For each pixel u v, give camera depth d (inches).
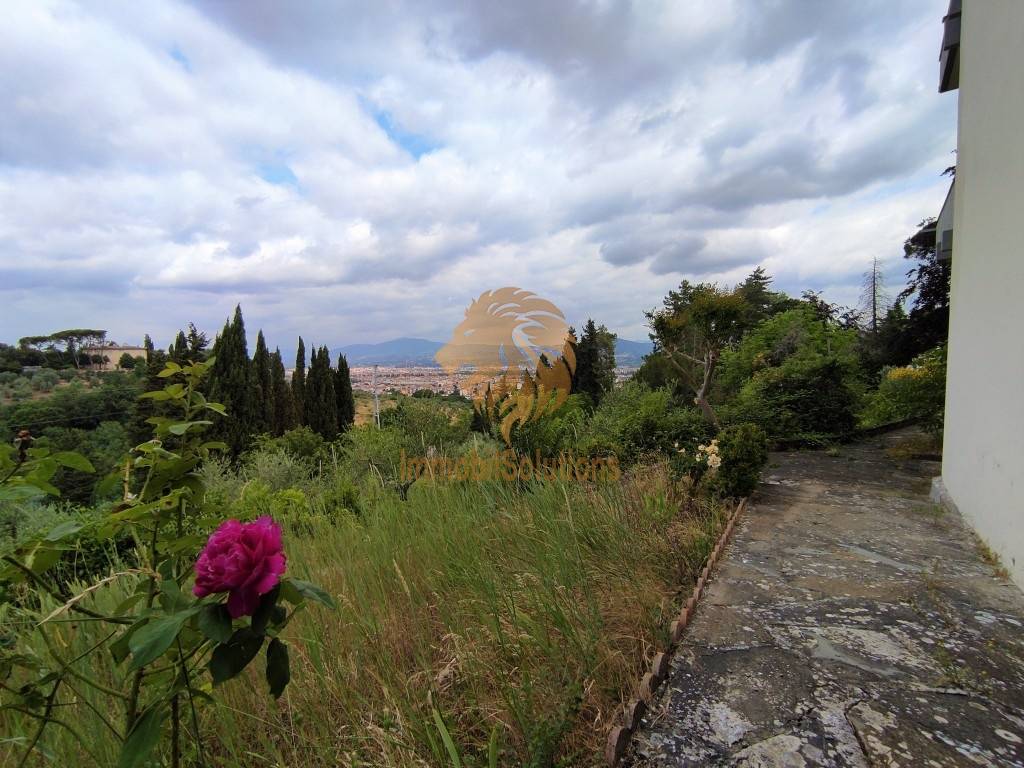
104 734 67.6
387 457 306.7
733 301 338.3
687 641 100.9
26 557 45.6
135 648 37.8
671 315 369.7
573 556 128.9
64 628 73.5
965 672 88.6
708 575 132.9
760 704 81.0
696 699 82.8
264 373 849.5
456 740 75.1
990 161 157.2
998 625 105.6
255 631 40.9
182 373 57.0
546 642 90.7
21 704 46.0
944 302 584.4
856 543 159.0
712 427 316.8
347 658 92.4
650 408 290.7
